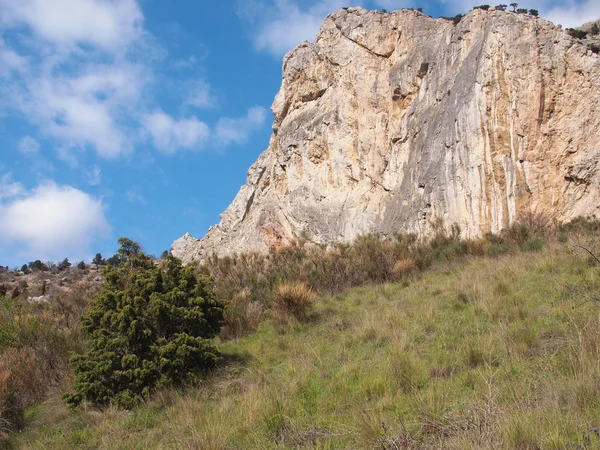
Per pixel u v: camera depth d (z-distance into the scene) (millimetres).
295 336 10789
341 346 9148
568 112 24719
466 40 30062
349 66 38062
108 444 6621
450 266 16000
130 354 8477
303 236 35969
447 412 5359
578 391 4914
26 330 11391
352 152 36406
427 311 9805
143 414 7660
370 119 35938
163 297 9375
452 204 25859
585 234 15352
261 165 49469
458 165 26016
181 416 6941
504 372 6168
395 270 15945
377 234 23109
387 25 37281
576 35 29953
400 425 5203
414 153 31281
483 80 25859
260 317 12664
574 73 25188
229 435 5988
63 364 10023
